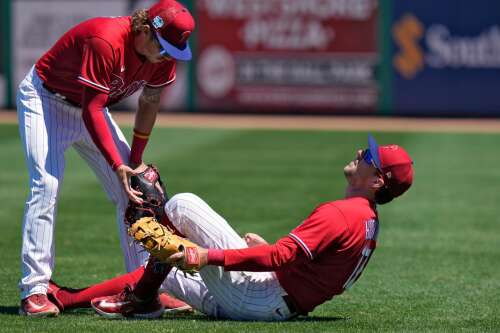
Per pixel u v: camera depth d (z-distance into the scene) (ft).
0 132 199.62
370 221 52.95
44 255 57.47
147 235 51.21
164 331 52.29
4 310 59.93
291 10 246.68
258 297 54.24
